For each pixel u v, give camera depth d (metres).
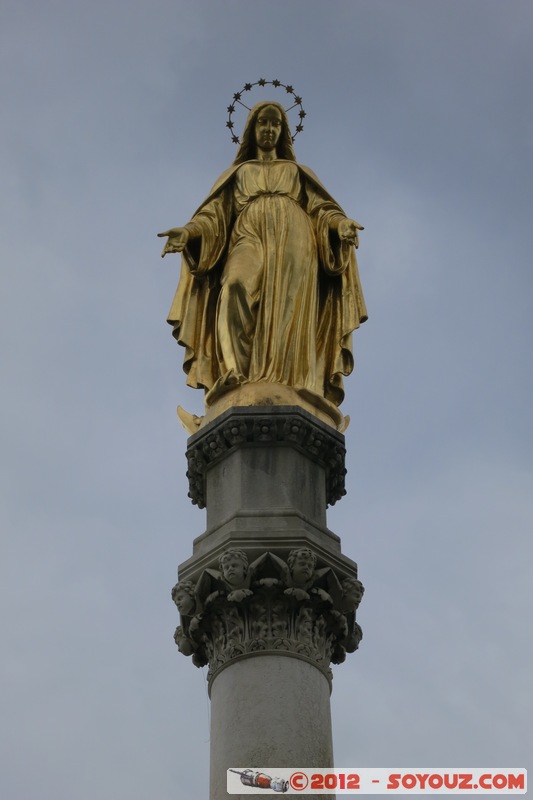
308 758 20.39
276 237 24.83
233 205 25.73
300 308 24.39
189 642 22.30
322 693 21.25
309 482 22.83
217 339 24.42
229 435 22.91
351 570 22.22
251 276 24.31
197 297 25.33
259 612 21.52
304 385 23.83
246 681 21.02
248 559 21.66
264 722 20.56
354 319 24.98
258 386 23.42
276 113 26.61
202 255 25.06
